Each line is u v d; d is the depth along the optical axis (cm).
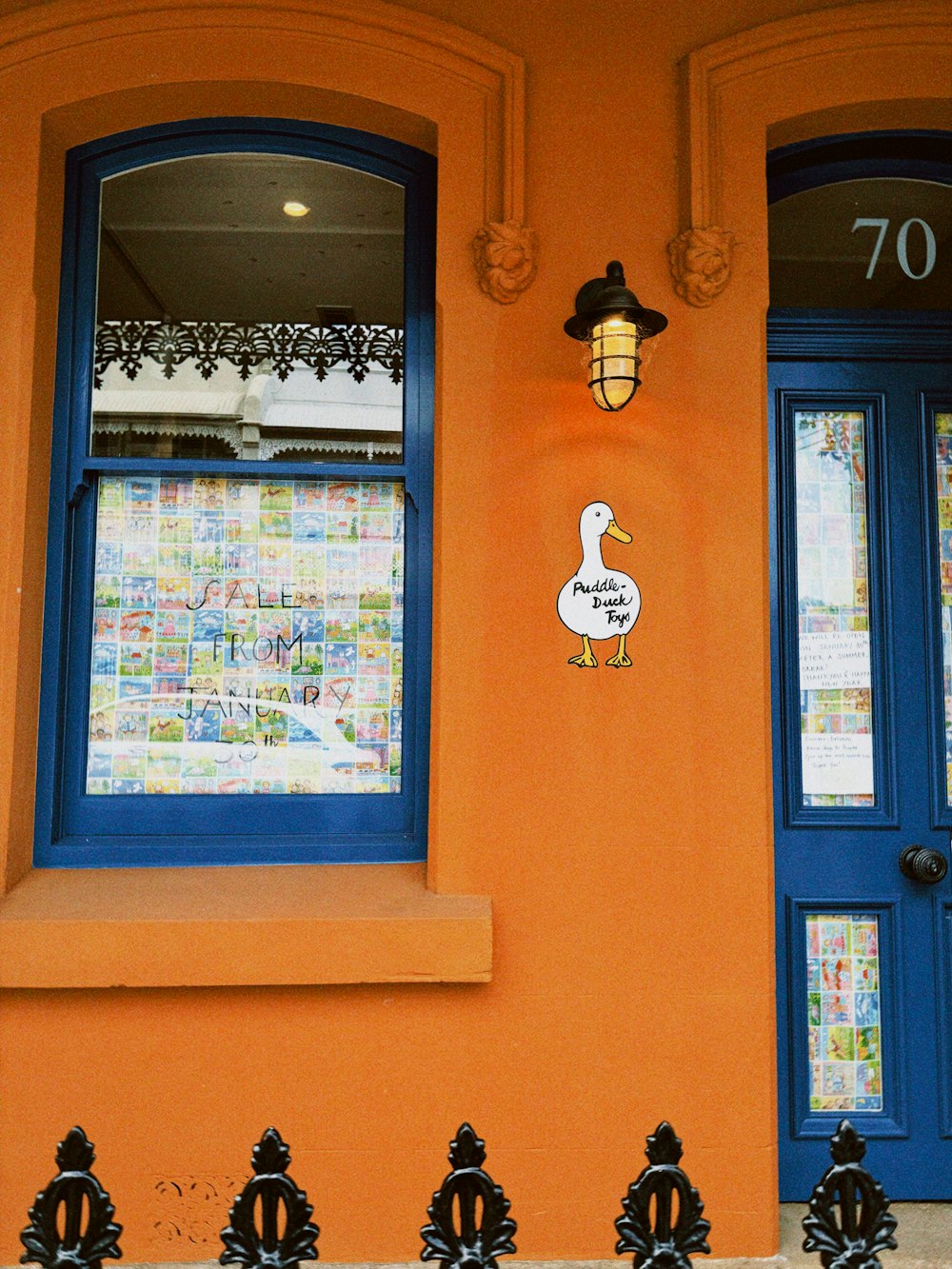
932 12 322
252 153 341
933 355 353
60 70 314
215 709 333
